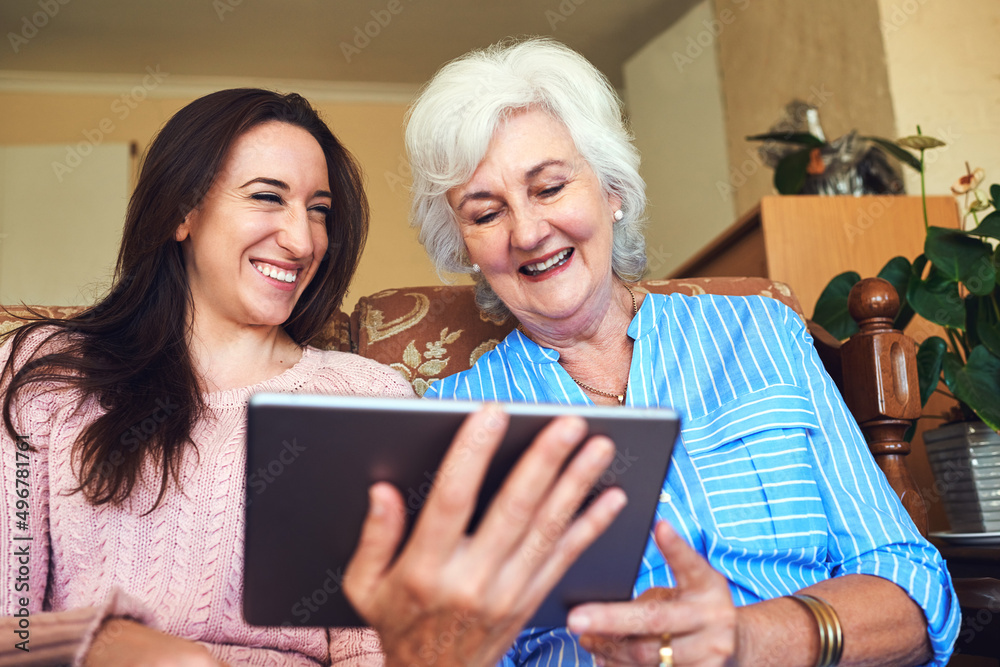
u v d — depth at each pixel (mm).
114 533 1100
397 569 689
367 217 1473
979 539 1471
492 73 1275
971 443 1603
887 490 1138
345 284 1451
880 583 1000
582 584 798
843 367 1374
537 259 1264
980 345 1633
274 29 4117
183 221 1247
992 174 2660
